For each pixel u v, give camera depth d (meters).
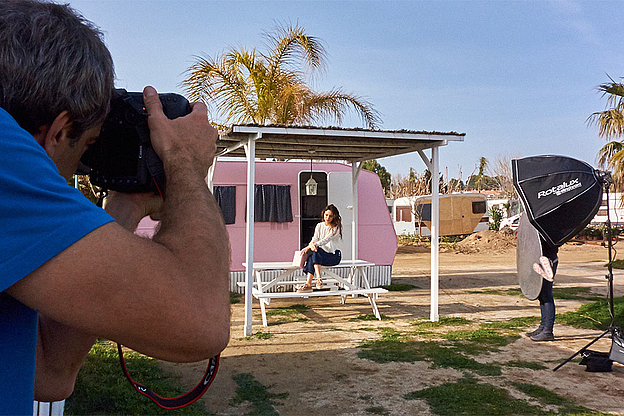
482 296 9.39
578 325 6.75
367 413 3.83
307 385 4.44
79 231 0.64
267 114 11.12
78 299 0.64
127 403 3.72
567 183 5.40
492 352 5.49
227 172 9.54
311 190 9.10
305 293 6.75
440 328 6.66
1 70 0.67
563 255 18.73
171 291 0.69
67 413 3.51
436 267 7.13
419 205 23.94
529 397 4.14
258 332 6.43
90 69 0.74
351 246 10.12
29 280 0.63
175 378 4.52
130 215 0.97
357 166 9.50
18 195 0.62
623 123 15.26
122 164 0.91
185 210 0.81
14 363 0.68
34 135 0.74
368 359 5.22
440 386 4.40
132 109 0.90
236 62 11.05
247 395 4.19
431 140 6.83
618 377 4.68
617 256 18.27
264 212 9.64
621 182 15.32
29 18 0.70
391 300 8.98
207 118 0.96
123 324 0.67
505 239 21.50
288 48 11.25
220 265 0.78
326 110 11.77
